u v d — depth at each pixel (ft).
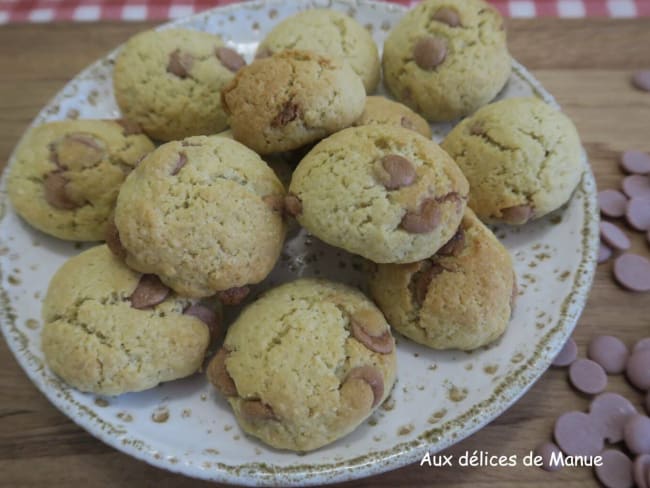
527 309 0.64
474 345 0.60
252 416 0.54
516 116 0.69
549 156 0.67
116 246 0.59
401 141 0.58
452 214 0.56
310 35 0.77
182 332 0.58
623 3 1.00
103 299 0.58
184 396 0.59
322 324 0.57
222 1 1.03
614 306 0.69
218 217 0.56
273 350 0.55
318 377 0.54
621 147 0.82
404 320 0.61
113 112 0.81
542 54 0.91
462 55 0.75
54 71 0.92
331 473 0.52
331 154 0.58
